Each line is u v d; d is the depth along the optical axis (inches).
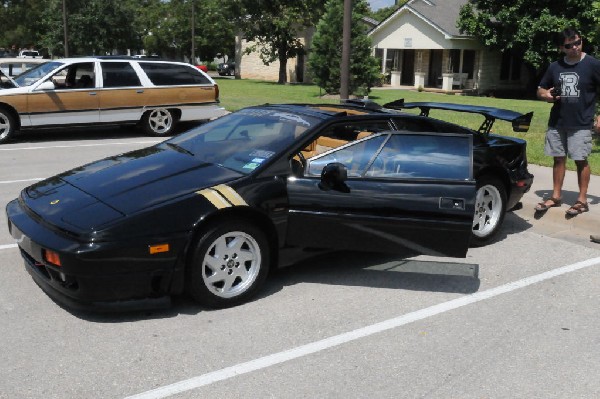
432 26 1240.2
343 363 143.9
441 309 177.3
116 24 1520.7
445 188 182.7
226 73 1943.9
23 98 449.1
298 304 177.0
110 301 156.6
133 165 191.9
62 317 163.0
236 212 169.9
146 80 501.0
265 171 178.9
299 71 1558.8
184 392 129.1
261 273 177.5
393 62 1465.3
